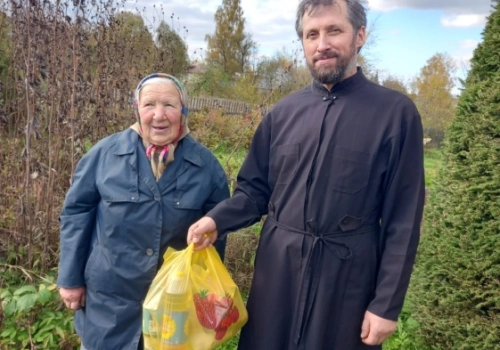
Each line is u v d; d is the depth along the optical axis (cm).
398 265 178
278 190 200
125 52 421
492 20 270
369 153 182
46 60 353
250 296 207
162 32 456
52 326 296
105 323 210
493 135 260
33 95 347
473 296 266
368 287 187
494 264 257
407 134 181
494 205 255
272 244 198
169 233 209
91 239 222
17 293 288
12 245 352
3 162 370
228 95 1395
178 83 211
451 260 274
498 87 258
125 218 205
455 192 275
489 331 258
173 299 187
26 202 350
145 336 192
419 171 181
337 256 184
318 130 190
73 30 352
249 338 204
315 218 186
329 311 185
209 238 204
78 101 362
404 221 180
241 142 554
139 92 209
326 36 185
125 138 215
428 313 291
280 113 207
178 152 213
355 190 182
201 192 214
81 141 363
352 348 186
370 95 189
